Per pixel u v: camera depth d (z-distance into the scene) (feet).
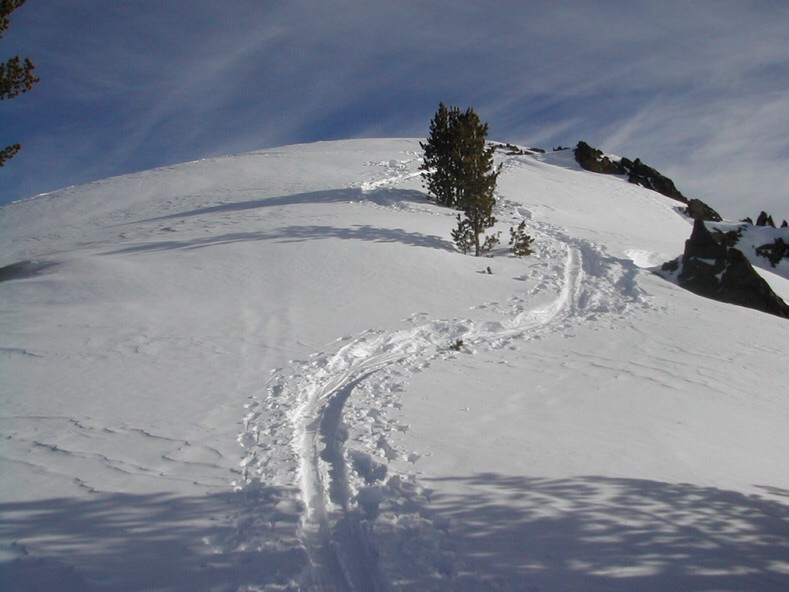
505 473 18.58
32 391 25.03
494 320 40.37
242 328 34.94
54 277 44.45
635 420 24.66
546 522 15.57
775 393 30.32
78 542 14.34
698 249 59.57
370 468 19.15
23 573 13.11
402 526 15.38
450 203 80.94
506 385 28.58
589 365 32.71
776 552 14.64
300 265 47.96
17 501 16.16
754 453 22.29
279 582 13.05
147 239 61.46
